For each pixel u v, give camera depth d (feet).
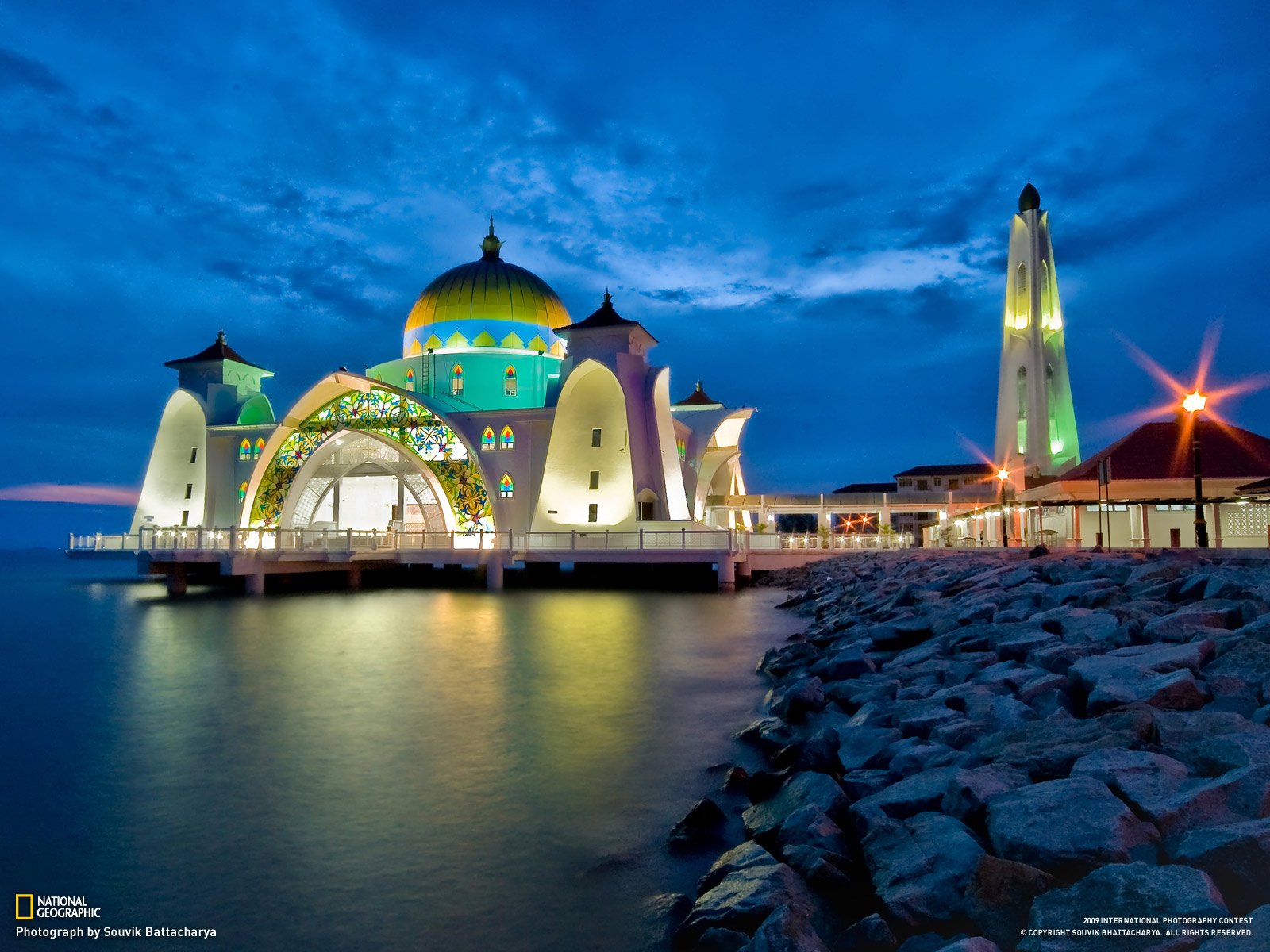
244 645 60.75
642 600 100.07
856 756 25.25
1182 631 28.48
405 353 166.71
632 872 20.63
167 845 22.39
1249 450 109.60
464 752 31.19
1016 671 28.60
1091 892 13.17
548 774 28.45
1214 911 11.82
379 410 146.51
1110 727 19.94
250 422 167.12
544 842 22.53
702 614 82.17
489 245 169.99
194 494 160.76
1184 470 108.17
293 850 22.06
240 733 34.22
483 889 19.75
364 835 23.00
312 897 19.40
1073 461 185.47
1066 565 50.19
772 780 25.00
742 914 15.70
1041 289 189.06
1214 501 87.81
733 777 26.78
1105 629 31.32
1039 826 15.57
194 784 27.53
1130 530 107.65
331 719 36.73
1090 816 15.38
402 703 40.04
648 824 23.75
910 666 37.04
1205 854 13.37
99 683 45.55
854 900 17.06
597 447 137.59
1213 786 15.46
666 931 17.58
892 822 18.57
